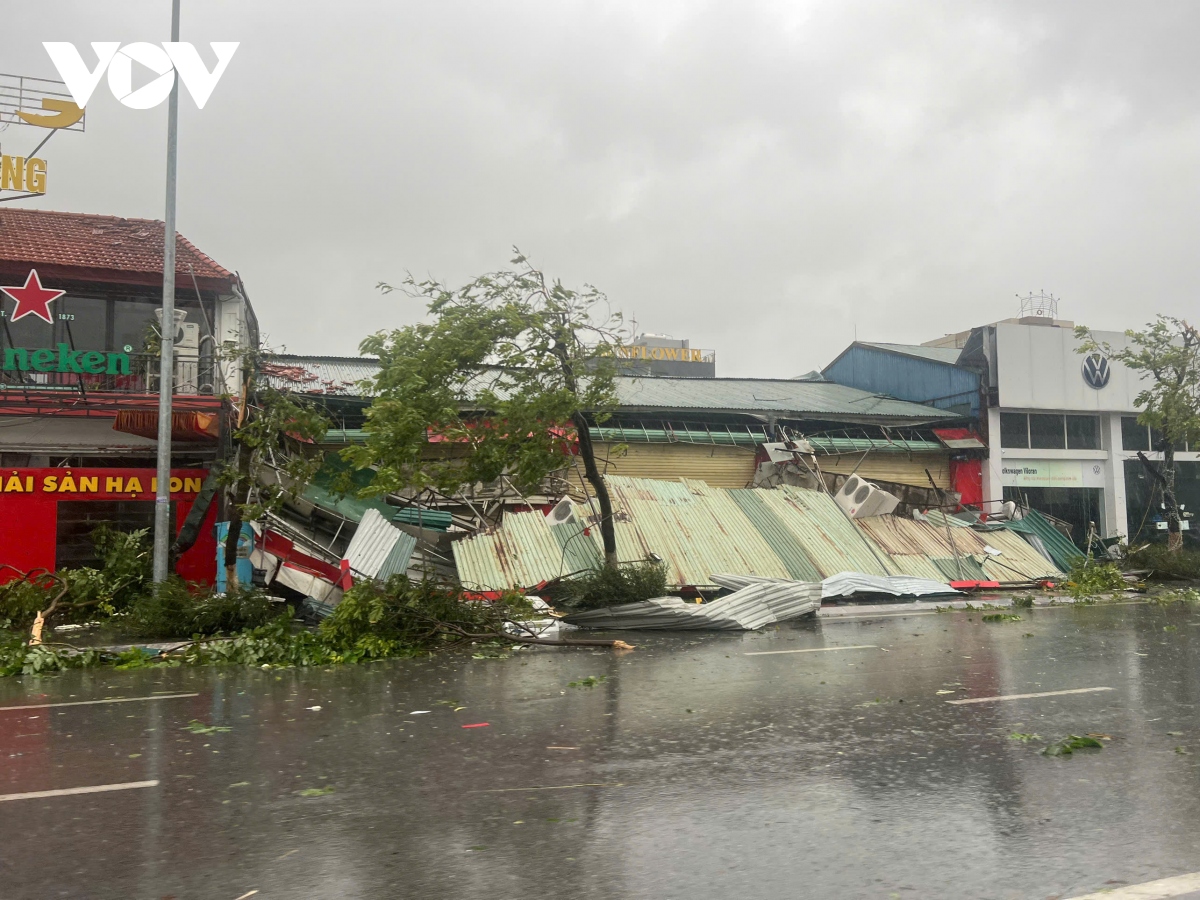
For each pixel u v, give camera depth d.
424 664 12.05
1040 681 9.92
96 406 18.53
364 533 16.75
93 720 8.45
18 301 19.28
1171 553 25.22
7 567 16.36
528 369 16.38
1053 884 4.34
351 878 4.52
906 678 10.25
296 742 7.45
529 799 5.80
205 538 19.05
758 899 4.21
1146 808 5.48
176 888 4.42
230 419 18.86
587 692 9.63
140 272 19.92
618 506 20.81
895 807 5.55
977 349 29.73
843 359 36.03
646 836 5.09
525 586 17.67
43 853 4.92
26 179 20.61
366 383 15.81
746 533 21.33
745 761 6.68
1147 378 31.39
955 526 24.62
